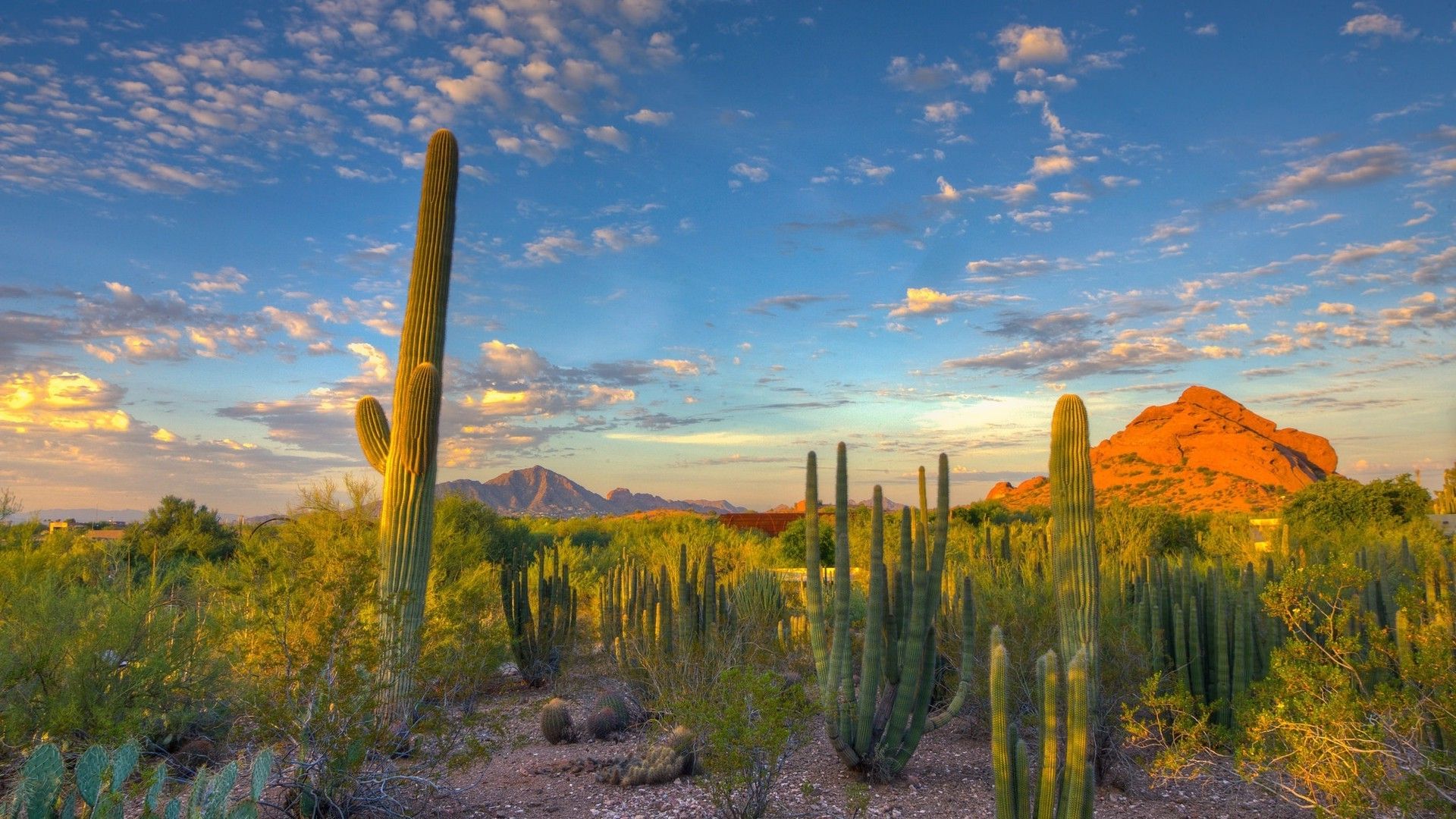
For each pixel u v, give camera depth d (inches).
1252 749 202.1
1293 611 230.8
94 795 168.2
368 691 219.6
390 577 330.6
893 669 264.4
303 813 208.2
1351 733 187.9
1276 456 3612.2
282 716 207.6
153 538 474.0
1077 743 163.2
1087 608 247.1
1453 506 978.7
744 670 257.8
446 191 380.5
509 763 280.8
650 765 260.1
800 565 935.0
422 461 340.8
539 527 1233.4
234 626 245.3
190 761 245.1
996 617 327.9
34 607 259.9
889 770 254.7
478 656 265.0
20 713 220.5
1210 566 332.2
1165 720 273.1
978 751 295.9
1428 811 191.5
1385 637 206.1
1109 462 4151.1
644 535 1164.5
